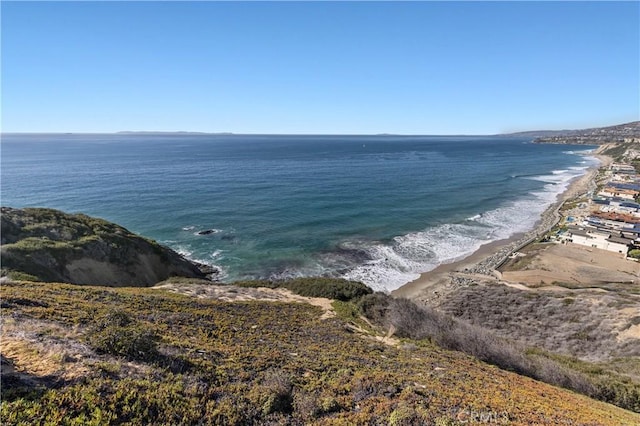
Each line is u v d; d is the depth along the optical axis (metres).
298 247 43.06
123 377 7.80
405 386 10.30
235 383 9.02
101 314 12.42
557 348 21.56
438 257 41.97
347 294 26.25
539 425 8.64
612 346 21.00
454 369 13.03
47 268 25.30
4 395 6.13
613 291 31.36
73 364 7.78
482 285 33.75
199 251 41.47
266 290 27.30
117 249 31.41
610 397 14.05
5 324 9.60
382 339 18.00
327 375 10.74
